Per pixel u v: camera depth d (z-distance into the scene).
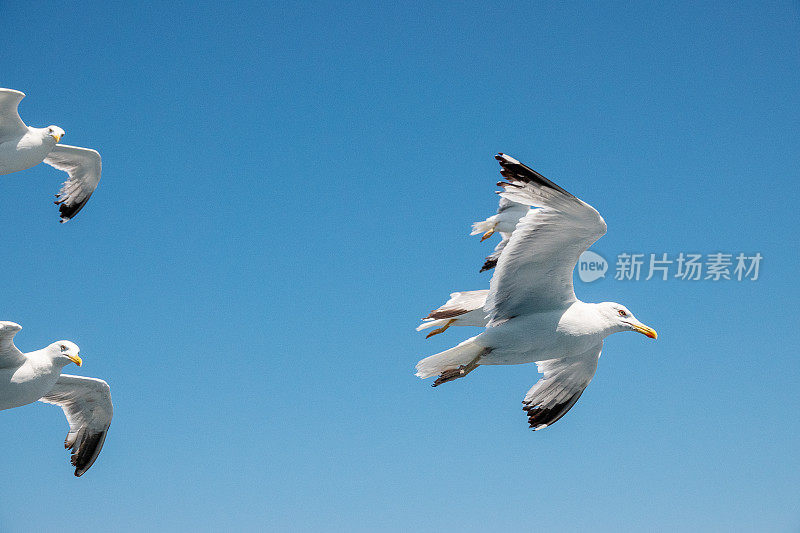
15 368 8.30
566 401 9.48
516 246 7.45
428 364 8.18
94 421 9.74
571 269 7.70
